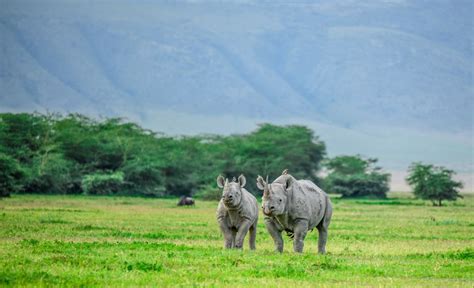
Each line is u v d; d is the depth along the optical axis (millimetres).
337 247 100312
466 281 66625
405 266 75062
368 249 96938
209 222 149750
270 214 83750
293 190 86188
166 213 184750
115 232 114625
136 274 65562
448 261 80188
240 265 72062
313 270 70688
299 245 86062
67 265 69375
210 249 85562
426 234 129375
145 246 86375
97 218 154000
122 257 75250
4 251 79062
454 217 193875
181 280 63188
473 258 83312
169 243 93250
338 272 69750
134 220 150500
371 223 160000
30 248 82125
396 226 150500
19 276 62375
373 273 69750
